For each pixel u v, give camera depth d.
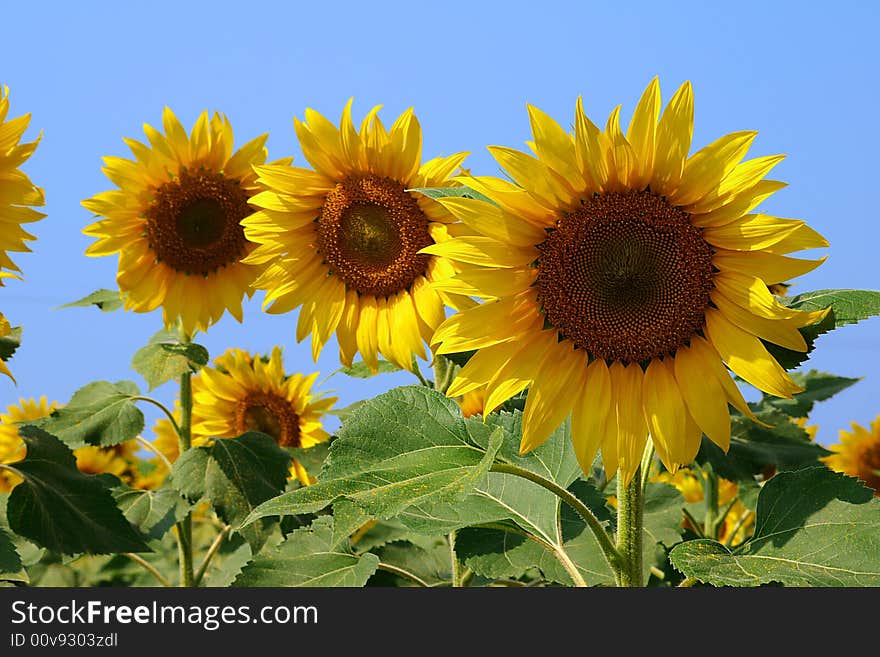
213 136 5.99
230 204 5.97
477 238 3.14
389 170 4.97
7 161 4.39
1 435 7.23
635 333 3.18
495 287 3.18
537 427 3.17
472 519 3.44
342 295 5.08
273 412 6.75
